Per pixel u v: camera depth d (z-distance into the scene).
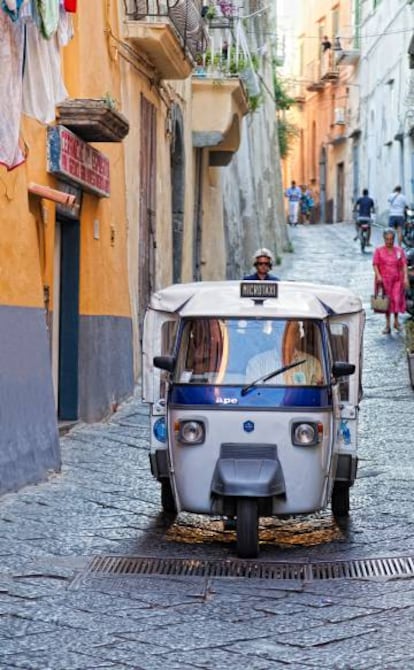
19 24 16.42
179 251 33.44
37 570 12.24
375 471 17.73
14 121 16.39
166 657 9.51
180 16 26.89
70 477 17.08
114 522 14.55
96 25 22.75
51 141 19.16
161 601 11.19
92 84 22.44
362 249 56.72
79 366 21.66
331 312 14.51
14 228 16.52
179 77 29.56
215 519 14.95
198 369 13.85
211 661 9.41
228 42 37.25
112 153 24.03
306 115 98.69
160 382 14.58
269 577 12.23
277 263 52.69
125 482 16.83
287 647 9.77
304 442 13.31
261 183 56.16
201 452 13.35
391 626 10.34
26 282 16.95
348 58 76.12
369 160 71.94
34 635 10.05
